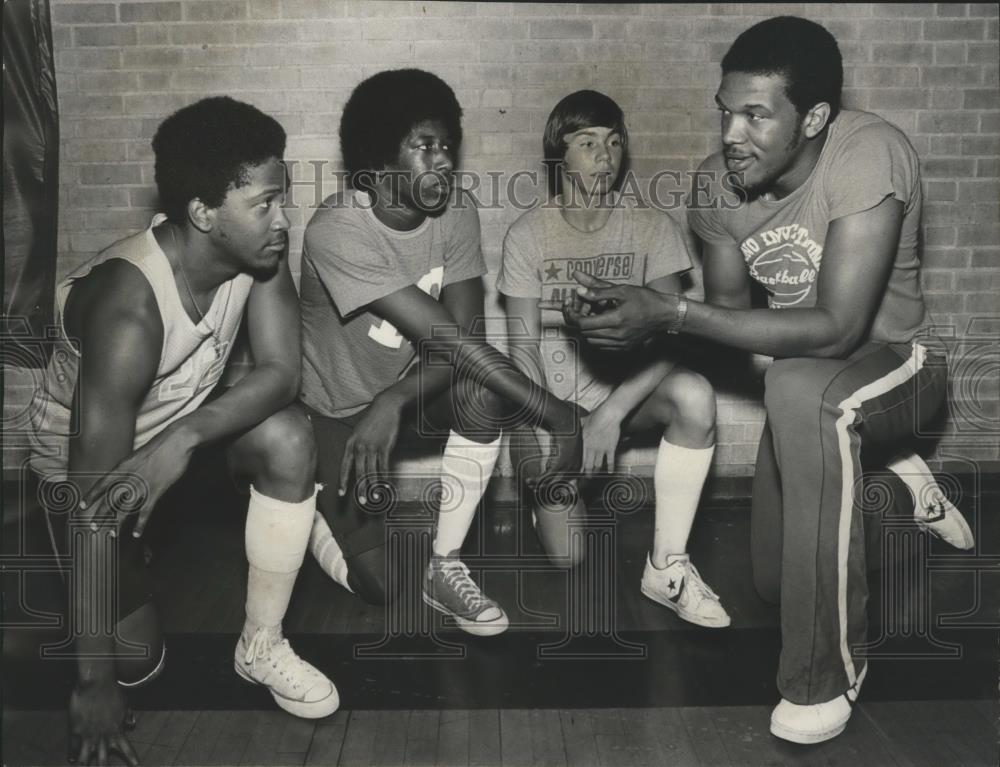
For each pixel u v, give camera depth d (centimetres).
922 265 282
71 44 264
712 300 214
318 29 264
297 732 164
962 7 271
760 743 160
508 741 161
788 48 171
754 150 176
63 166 268
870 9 270
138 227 271
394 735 162
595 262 215
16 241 210
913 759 154
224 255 159
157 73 265
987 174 278
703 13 265
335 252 193
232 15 264
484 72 266
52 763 154
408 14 264
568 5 265
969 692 176
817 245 185
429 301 193
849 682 162
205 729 164
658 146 269
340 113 266
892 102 275
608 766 153
